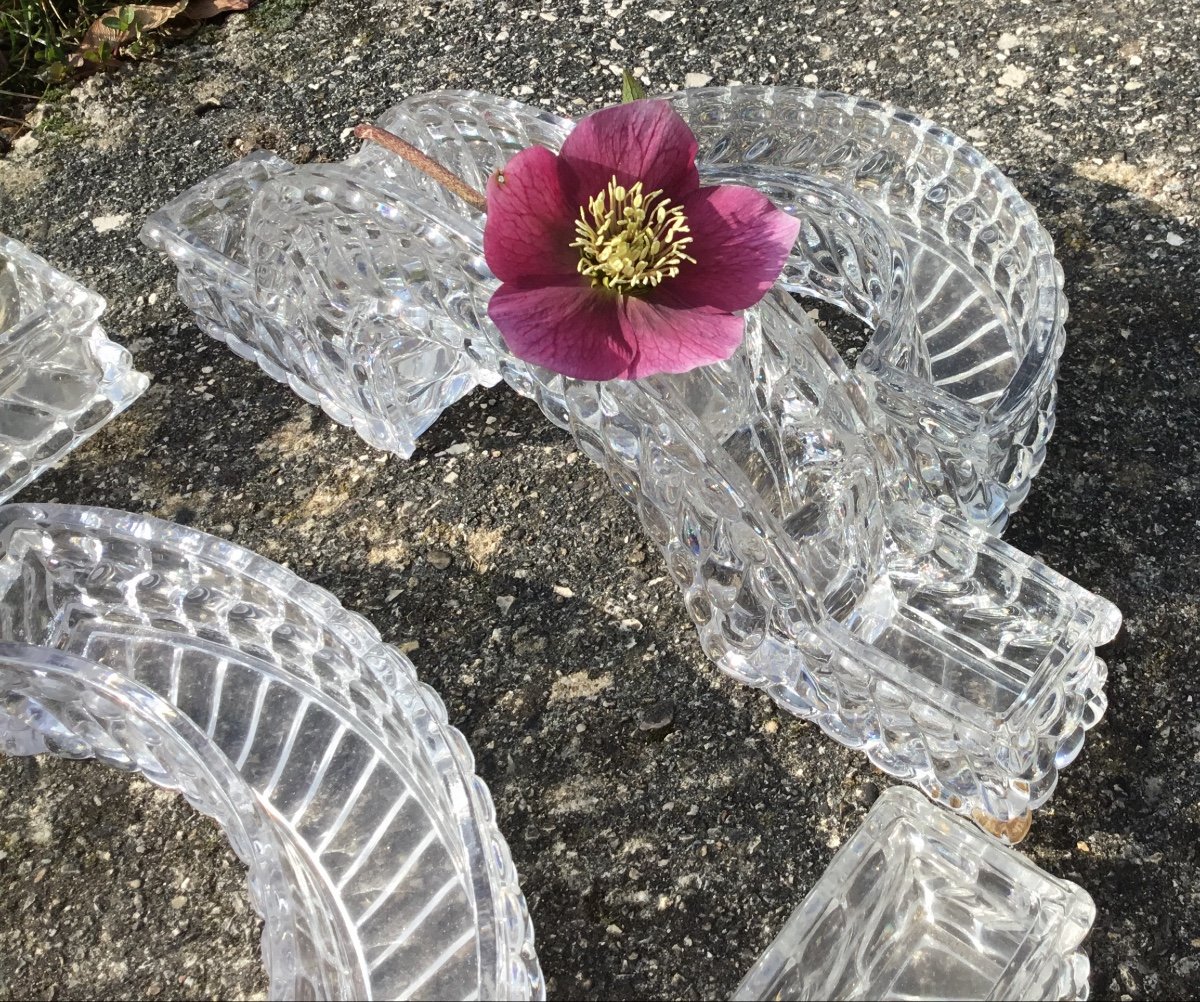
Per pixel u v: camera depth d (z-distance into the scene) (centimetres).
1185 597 35
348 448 39
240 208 40
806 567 32
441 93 41
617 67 49
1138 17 49
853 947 27
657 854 31
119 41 50
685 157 26
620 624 35
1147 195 44
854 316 42
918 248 42
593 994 30
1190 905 30
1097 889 30
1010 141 46
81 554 35
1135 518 37
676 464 29
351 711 34
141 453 39
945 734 29
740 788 32
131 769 33
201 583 34
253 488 39
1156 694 33
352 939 30
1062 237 43
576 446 39
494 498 38
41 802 33
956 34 49
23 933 31
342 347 36
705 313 26
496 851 28
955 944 29
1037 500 37
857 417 31
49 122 48
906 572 33
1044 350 35
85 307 38
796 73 48
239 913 31
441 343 34
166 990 30
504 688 34
